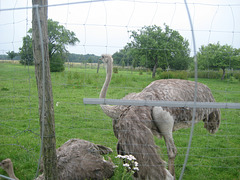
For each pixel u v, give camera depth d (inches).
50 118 103.6
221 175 157.6
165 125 139.1
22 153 176.7
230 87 245.0
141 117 132.2
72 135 221.5
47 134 104.2
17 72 455.2
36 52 97.7
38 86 101.3
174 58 257.9
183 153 191.2
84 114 279.6
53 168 108.7
